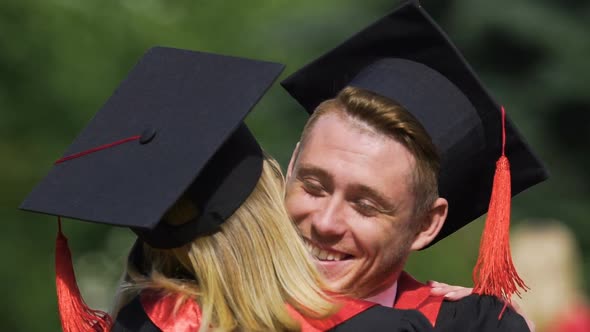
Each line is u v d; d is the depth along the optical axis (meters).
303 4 48.53
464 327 10.62
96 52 30.97
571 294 18.08
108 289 35.09
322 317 9.25
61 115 31.48
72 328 9.55
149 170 9.16
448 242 26.70
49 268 32.53
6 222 32.12
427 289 10.96
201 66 9.90
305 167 10.02
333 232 9.90
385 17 10.69
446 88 10.61
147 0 33.59
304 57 43.34
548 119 46.69
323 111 10.23
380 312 9.48
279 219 9.49
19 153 31.61
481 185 11.07
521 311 11.31
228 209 9.30
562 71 46.16
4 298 31.89
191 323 9.06
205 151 9.12
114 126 9.69
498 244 10.45
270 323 9.09
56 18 30.52
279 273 9.34
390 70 10.68
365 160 9.84
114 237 34.94
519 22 46.00
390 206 9.93
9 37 30.31
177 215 9.23
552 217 43.84
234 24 36.22
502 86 46.75
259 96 9.45
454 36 47.53
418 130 10.07
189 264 9.36
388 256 10.12
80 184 9.32
